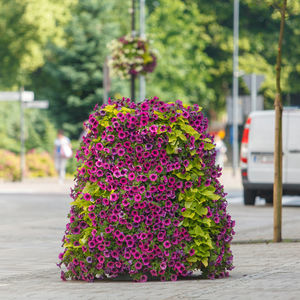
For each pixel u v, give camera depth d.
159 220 10.73
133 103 11.10
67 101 50.53
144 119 10.91
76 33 50.72
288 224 18.69
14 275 11.66
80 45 50.62
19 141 48.12
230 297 9.07
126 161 10.85
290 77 66.75
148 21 68.69
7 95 37.28
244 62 67.38
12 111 49.06
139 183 10.80
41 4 69.00
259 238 15.63
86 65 50.41
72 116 50.72
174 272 10.80
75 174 11.02
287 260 12.48
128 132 10.91
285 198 28.81
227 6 69.06
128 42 31.19
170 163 10.87
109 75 31.41
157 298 9.18
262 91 66.81
